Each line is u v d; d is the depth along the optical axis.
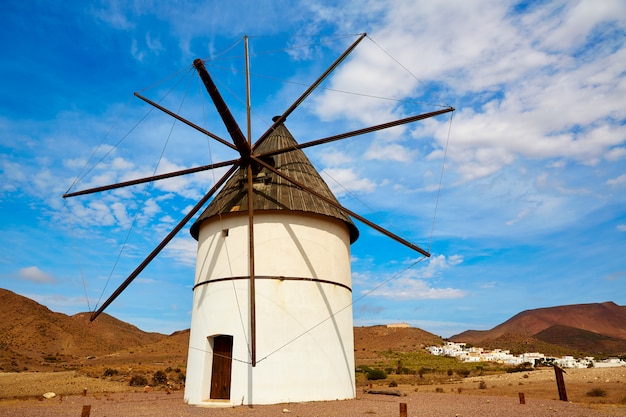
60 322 121.00
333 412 13.75
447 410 14.48
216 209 19.34
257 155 18.39
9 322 109.62
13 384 32.88
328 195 20.44
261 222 18.42
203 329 18.11
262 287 17.52
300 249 18.38
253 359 14.80
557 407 15.77
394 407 15.20
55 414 14.02
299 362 16.98
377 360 88.50
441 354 102.69
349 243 21.41
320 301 18.20
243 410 14.63
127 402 18.44
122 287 18.16
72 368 69.62
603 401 18.92
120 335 139.25
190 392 17.72
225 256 18.53
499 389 27.64
